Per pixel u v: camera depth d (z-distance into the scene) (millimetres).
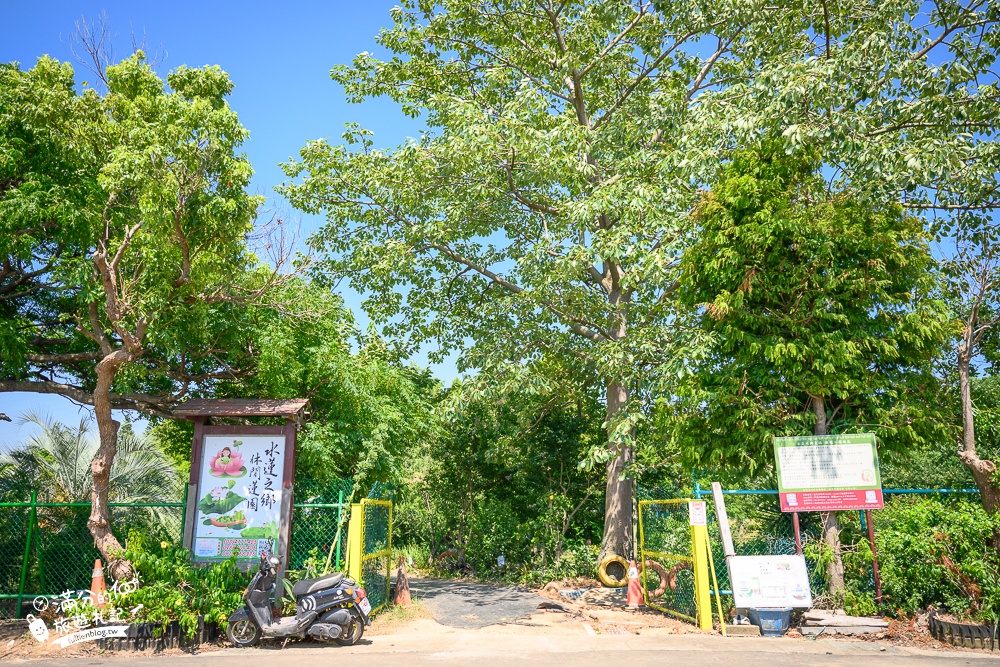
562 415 19812
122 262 10867
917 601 9883
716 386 11422
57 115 11062
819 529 11266
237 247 11867
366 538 10438
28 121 10898
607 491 17203
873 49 12562
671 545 11344
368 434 12562
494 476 21062
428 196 17812
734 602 9773
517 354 16844
